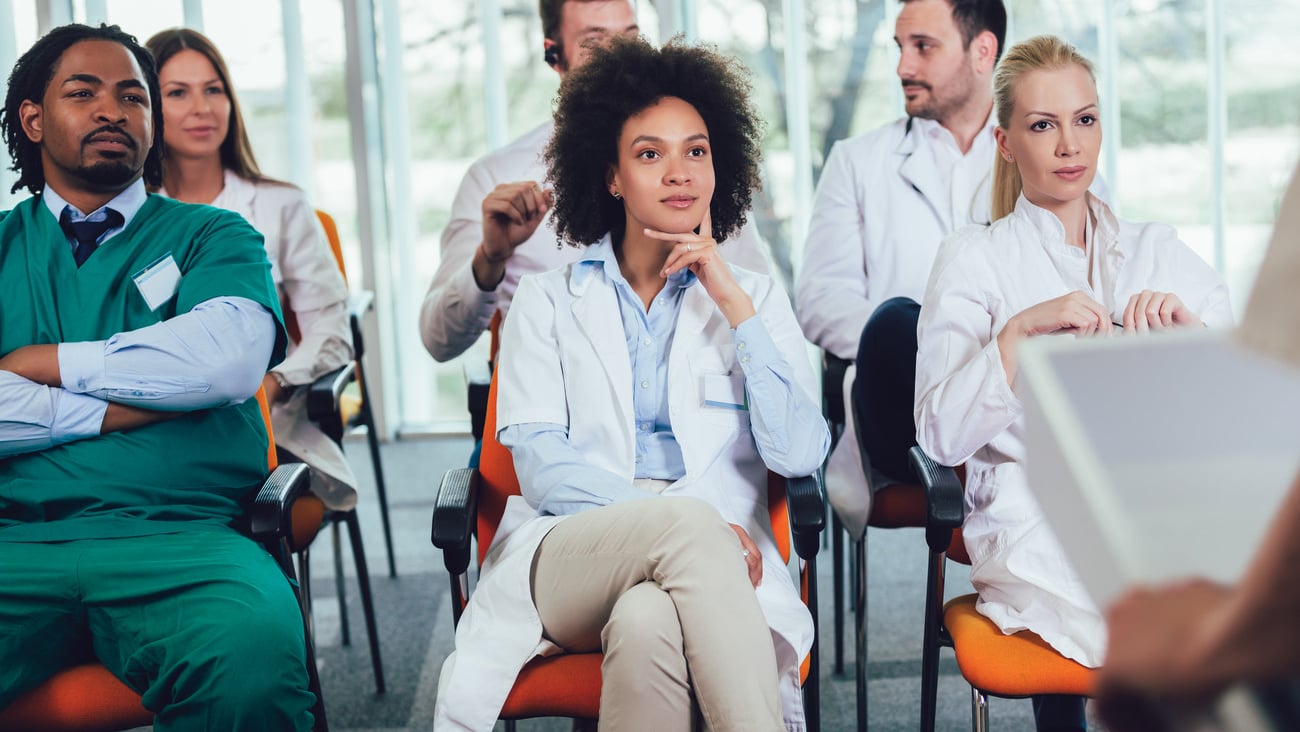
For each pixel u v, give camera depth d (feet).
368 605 8.49
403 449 15.07
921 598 10.06
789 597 5.57
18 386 5.97
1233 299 8.14
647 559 5.11
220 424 6.36
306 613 7.47
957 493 5.67
